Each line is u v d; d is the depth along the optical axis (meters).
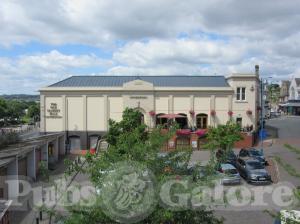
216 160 8.95
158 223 7.60
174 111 50.66
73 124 50.25
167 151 8.98
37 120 132.25
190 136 46.00
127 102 50.00
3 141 32.44
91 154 9.43
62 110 50.09
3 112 116.75
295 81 112.69
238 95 51.25
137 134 9.32
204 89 50.44
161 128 9.73
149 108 50.25
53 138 40.00
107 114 50.12
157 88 50.16
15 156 25.31
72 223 7.65
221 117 51.00
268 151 44.00
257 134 52.97
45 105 50.12
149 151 8.48
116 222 7.70
